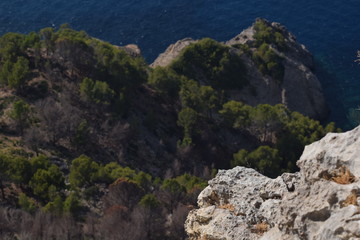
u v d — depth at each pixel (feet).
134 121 278.67
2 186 204.03
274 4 460.14
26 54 310.45
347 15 435.12
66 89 288.51
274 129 295.48
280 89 371.56
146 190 212.64
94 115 279.90
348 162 55.88
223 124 310.65
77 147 253.85
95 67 310.24
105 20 449.89
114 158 258.78
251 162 250.98
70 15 454.81
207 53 373.20
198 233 79.56
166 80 315.78
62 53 306.14
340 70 393.09
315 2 455.63
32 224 174.09
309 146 62.23
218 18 449.06
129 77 308.40
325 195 55.11
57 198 188.14
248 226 72.02
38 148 241.76
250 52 385.50
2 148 231.50
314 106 366.02
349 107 367.45
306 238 54.85
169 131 299.99
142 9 461.37
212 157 283.38
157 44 425.69
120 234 169.48
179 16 453.17
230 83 366.02
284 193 65.87
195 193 202.49
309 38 421.18
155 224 181.16
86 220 188.24
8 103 265.34
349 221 49.60
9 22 444.55
